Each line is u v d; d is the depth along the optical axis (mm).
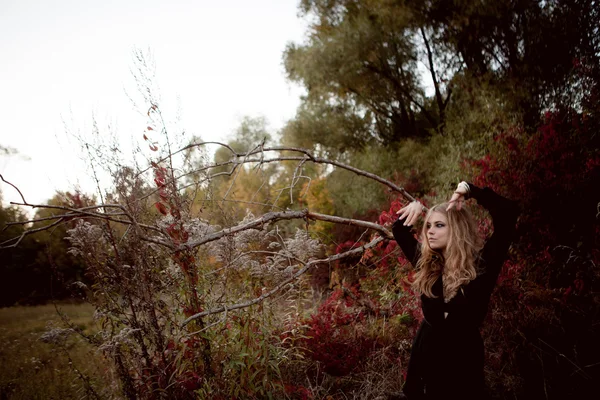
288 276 2342
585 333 2734
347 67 10570
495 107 6363
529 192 3893
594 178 3645
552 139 4117
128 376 2023
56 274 2158
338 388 2807
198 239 2119
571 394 2410
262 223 2295
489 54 8234
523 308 2982
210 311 1923
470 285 1615
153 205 2295
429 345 1668
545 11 6562
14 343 4785
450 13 8469
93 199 2299
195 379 2107
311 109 13664
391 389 2705
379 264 3941
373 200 9148
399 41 10078
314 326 3125
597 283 3074
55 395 2820
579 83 4637
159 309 2111
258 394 2371
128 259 2152
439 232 1769
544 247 3625
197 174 2432
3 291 9891
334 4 11234
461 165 5633
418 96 11234
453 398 1551
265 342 2256
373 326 3500
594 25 5230
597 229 3338
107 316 2035
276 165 14023
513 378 2576
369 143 12414
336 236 8633
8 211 10469
